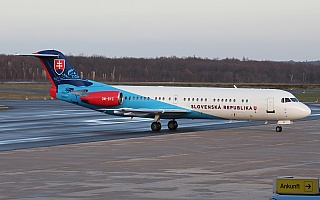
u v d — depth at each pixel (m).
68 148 71.00
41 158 61.88
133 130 96.62
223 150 69.44
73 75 99.12
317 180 30.94
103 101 96.81
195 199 40.75
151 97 96.88
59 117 125.69
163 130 97.31
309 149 70.81
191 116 96.44
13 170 53.66
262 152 67.62
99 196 41.72
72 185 45.97
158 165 56.91
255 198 41.00
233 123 112.25
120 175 50.81
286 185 31.11
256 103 93.75
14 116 127.44
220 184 46.41
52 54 99.00
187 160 60.56
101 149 70.12
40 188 44.69
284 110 93.00
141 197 41.41
